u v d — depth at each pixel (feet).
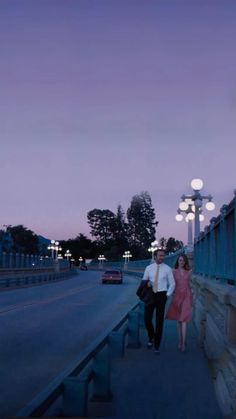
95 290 143.13
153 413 23.84
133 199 536.42
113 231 557.33
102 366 26.09
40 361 37.63
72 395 19.90
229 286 24.88
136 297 113.19
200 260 51.70
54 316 70.74
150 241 526.16
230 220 24.86
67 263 352.90
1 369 34.88
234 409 19.99
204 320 39.70
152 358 37.19
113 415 23.52
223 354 24.36
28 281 162.91
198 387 28.71
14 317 69.05
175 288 40.63
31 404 18.02
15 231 414.41
